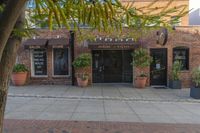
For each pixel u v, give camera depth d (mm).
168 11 2322
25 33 2467
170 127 8359
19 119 8984
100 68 18656
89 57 17172
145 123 8789
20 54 17781
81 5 2152
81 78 17047
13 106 11188
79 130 7773
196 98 13773
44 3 2055
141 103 12602
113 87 17172
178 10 2354
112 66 18688
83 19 2275
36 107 11070
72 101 12711
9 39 2504
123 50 18578
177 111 10906
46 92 15008
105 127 8148
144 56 16797
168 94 15086
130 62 18641
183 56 17766
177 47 17531
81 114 9883
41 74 18156
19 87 16750
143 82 16938
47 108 10906
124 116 9734
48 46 17750
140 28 2693
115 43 16922
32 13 2566
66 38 17406
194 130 8070
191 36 17484
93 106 11508
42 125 8266
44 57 18047
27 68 17797
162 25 2498
